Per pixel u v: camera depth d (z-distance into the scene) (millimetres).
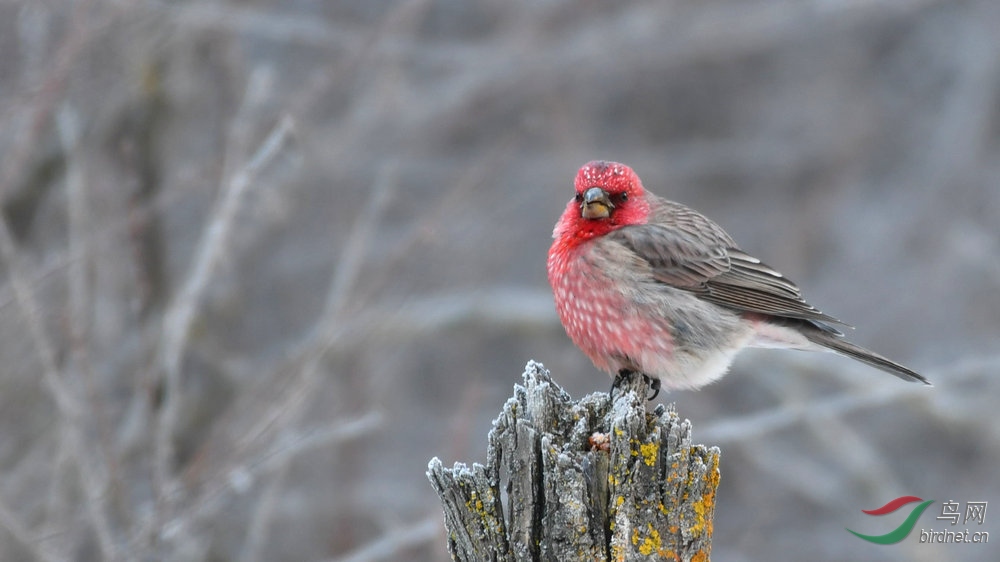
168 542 11195
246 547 13805
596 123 20688
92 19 13109
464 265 17453
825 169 21156
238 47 15453
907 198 21031
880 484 16859
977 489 18109
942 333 19422
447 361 17969
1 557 11523
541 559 6797
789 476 17453
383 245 16719
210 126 15391
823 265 20531
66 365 12484
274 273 16781
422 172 17953
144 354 12758
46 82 12359
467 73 18406
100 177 14031
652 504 6773
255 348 16312
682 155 21016
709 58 20516
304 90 15508
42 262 13352
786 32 20969
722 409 18250
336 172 16375
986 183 21234
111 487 11180
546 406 7086
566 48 18547
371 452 16359
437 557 13086
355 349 14289
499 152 15211
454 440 14047
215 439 11695
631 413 6824
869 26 21969
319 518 14789
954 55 22109
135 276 12812
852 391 17281
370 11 17969
